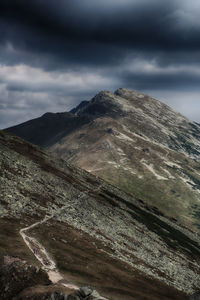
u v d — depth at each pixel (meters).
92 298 32.91
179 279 78.81
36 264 45.94
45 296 33.28
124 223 112.56
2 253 44.75
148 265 77.56
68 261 54.91
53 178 118.50
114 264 64.44
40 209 78.44
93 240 74.19
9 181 85.88
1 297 35.03
